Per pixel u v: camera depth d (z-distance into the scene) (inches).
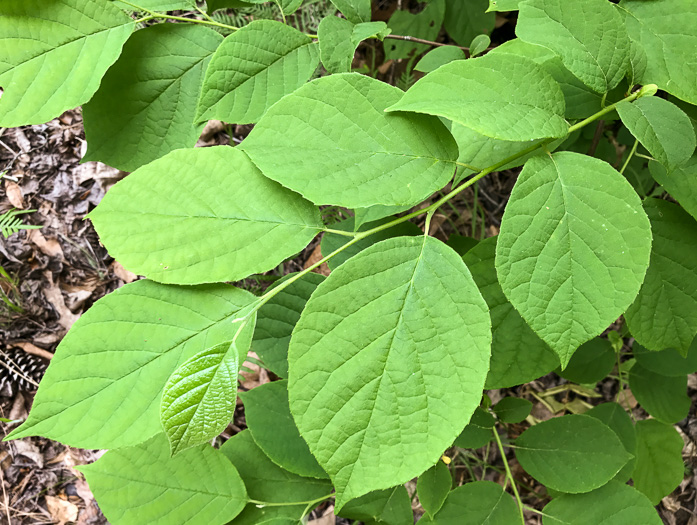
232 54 12.0
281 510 14.7
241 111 12.2
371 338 9.6
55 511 23.3
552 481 14.8
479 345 9.4
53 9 11.4
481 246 13.1
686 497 23.5
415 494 23.4
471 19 21.1
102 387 9.8
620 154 22.8
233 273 10.2
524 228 9.5
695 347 16.8
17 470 23.3
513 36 24.0
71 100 11.4
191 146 12.9
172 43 12.9
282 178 9.8
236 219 10.5
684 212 13.4
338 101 10.2
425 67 15.9
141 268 10.1
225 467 14.0
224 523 13.8
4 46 11.1
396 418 9.4
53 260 24.1
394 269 9.8
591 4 10.4
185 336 10.2
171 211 10.4
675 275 13.5
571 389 24.4
